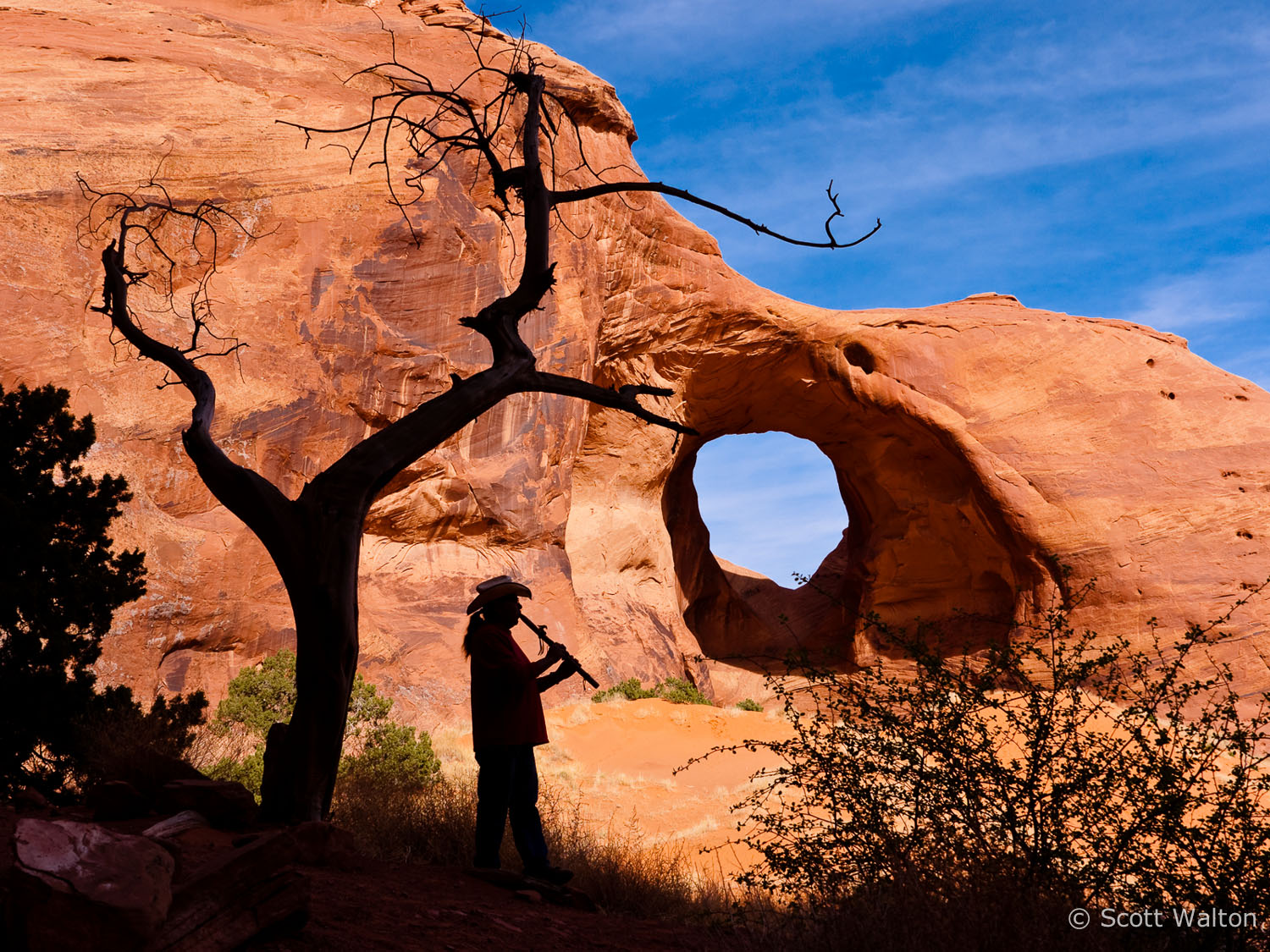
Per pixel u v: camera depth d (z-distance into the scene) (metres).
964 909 3.18
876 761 4.23
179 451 17.77
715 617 39.47
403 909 3.75
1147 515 29.34
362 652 19.41
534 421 25.75
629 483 32.78
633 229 30.62
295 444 20.00
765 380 34.66
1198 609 27.84
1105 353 32.19
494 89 26.83
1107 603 28.66
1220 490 29.66
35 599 7.25
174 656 16.08
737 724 18.80
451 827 6.15
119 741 6.37
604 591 29.70
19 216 17.55
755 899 4.87
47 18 22.72
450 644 21.19
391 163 23.86
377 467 5.20
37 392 8.12
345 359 21.50
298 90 23.95
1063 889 3.50
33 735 6.99
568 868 5.81
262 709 12.92
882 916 3.26
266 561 18.08
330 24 27.91
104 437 16.84
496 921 3.92
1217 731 4.10
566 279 27.47
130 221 18.97
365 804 6.94
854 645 34.09
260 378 19.77
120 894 2.28
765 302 33.12
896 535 35.31
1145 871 3.78
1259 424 31.05
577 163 28.67
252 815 5.05
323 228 22.11
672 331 31.92
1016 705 4.19
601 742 17.66
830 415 35.16
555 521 25.78
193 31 24.22
